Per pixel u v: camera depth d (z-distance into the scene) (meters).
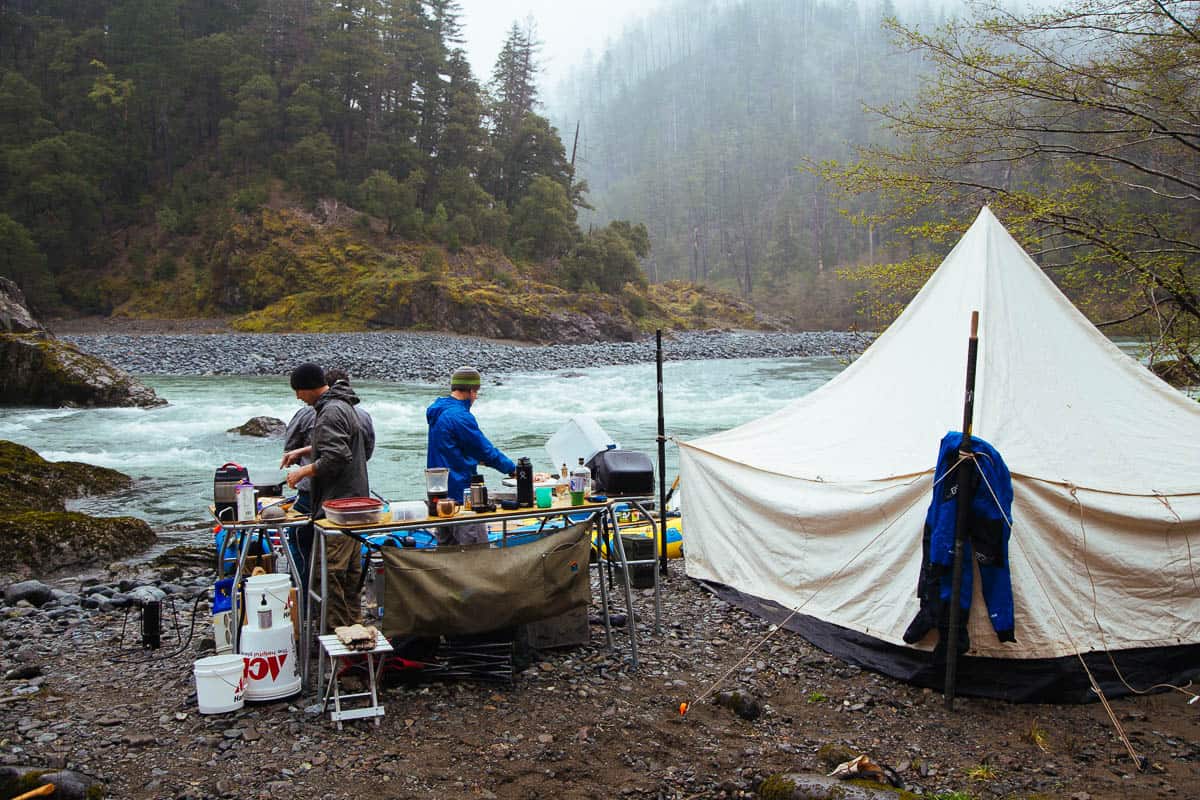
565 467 6.71
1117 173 10.01
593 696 5.34
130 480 14.75
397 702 5.18
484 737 4.74
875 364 7.41
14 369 26.52
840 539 6.39
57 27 104.81
